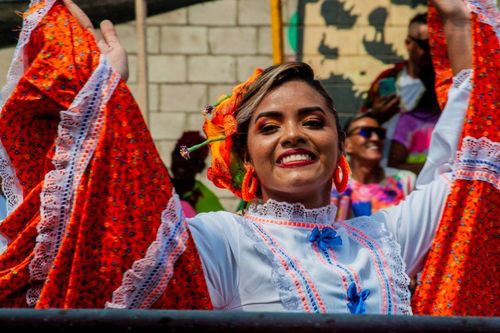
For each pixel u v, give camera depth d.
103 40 4.67
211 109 4.93
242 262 4.47
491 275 4.86
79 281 4.20
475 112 4.93
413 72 8.98
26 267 4.27
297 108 4.57
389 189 8.53
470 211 4.86
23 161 4.41
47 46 4.39
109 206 4.27
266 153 4.57
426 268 4.84
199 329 3.12
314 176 4.53
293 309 4.34
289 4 10.00
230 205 9.00
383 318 3.14
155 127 9.95
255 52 10.05
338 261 4.55
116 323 3.11
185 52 9.99
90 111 4.32
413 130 8.85
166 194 4.34
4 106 4.36
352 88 9.95
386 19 9.98
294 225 4.60
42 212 4.24
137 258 4.24
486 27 5.01
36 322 3.10
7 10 9.32
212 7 10.04
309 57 10.01
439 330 3.13
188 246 4.34
